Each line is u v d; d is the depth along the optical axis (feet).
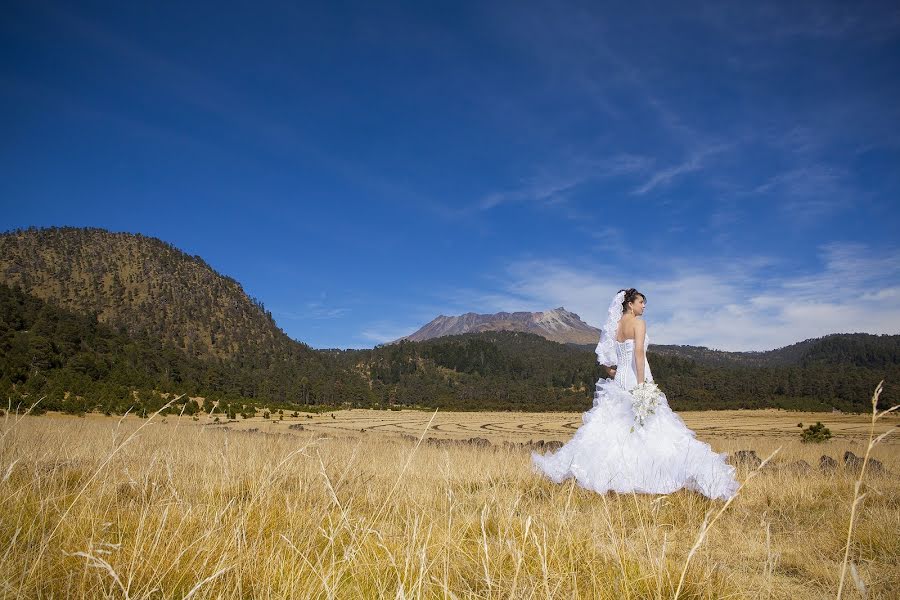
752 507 17.56
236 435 36.78
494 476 20.29
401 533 11.65
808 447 52.06
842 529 13.26
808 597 9.43
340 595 8.39
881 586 9.86
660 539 12.42
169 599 7.59
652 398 19.53
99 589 7.80
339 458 22.22
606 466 18.95
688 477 17.74
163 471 16.56
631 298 21.89
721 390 618.44
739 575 10.37
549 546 10.21
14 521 9.86
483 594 8.82
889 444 60.95
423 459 26.55
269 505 12.94
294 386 572.51
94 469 15.71
